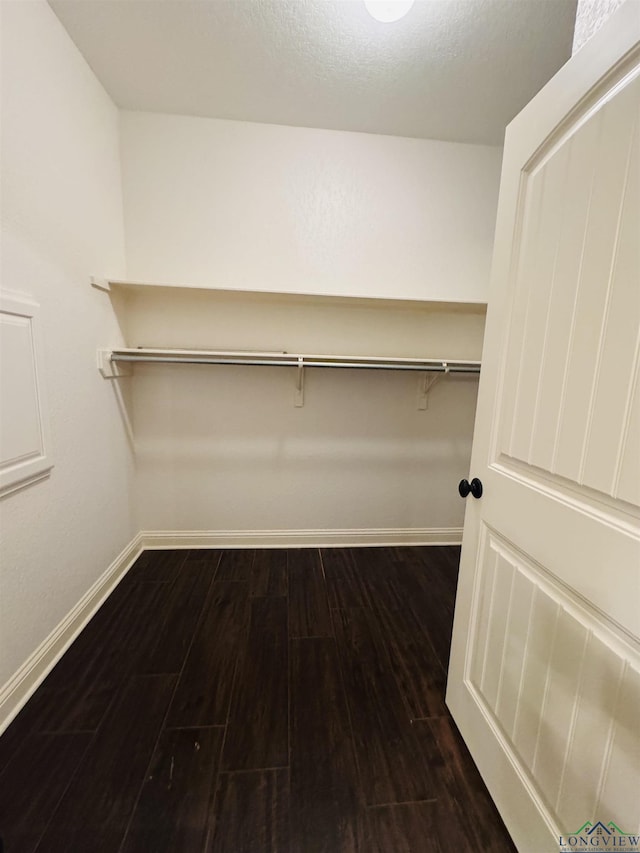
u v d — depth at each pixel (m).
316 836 0.87
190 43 1.36
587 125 0.64
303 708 1.19
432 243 2.00
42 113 1.22
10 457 1.10
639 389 0.55
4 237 1.08
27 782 0.96
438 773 1.01
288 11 1.23
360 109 1.69
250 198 1.87
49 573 1.30
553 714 0.73
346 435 2.18
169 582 1.84
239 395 2.07
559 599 0.72
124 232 1.83
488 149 1.95
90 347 1.55
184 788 0.95
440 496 2.31
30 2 1.15
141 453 2.06
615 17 0.58
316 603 1.72
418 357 2.12
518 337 0.86
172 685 1.25
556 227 0.73
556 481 0.73
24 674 1.18
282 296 1.80
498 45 1.33
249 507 2.20
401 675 1.33
